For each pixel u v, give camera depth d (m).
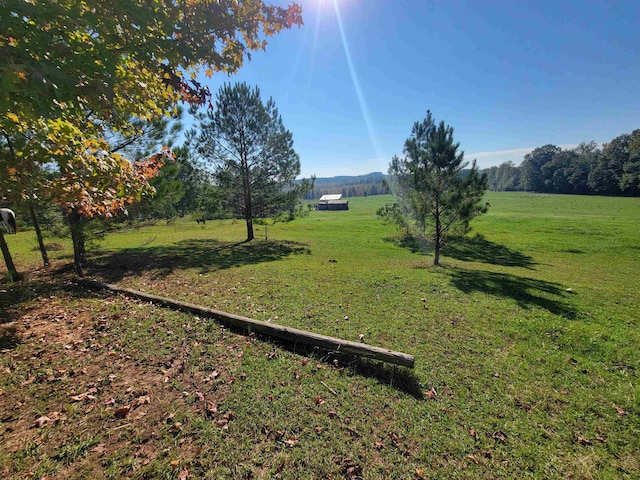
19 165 2.38
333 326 4.74
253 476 2.14
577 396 3.09
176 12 2.32
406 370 3.53
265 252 13.05
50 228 8.84
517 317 5.21
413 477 2.17
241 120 14.40
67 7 1.72
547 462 2.30
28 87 1.46
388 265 10.45
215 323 4.69
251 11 2.66
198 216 14.85
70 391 3.01
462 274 8.73
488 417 2.78
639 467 2.26
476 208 9.34
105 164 2.61
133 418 2.66
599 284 7.65
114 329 4.45
